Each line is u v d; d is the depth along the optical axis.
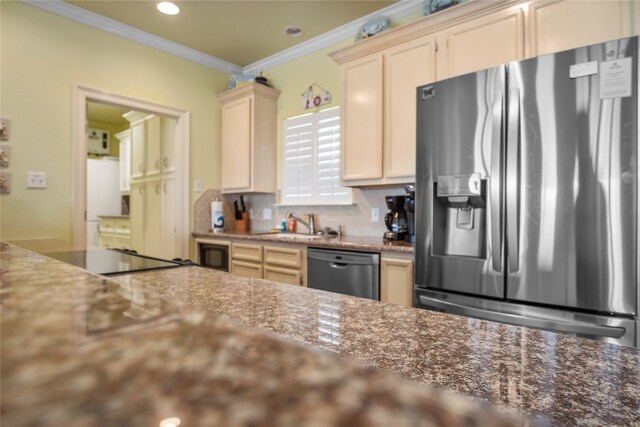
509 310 1.59
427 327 0.64
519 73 1.58
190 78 3.57
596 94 1.40
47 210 2.64
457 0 2.30
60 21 2.72
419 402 0.15
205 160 3.72
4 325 0.22
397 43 2.49
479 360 0.50
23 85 2.54
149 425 0.11
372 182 2.63
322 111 3.31
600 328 1.37
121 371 0.16
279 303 0.79
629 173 1.34
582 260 1.42
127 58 3.10
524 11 2.01
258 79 3.61
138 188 4.24
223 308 0.75
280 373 0.17
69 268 0.48
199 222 3.67
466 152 1.73
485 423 0.13
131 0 2.66
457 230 1.82
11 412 0.11
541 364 0.49
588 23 1.84
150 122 4.00
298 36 3.23
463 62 2.21
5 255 0.66
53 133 2.67
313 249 2.57
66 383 0.14
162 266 1.25
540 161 1.52
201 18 2.91
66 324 0.23
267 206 3.78
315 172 3.36
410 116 2.42
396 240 2.56
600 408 0.38
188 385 0.15
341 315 0.71
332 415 0.13
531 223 1.54
